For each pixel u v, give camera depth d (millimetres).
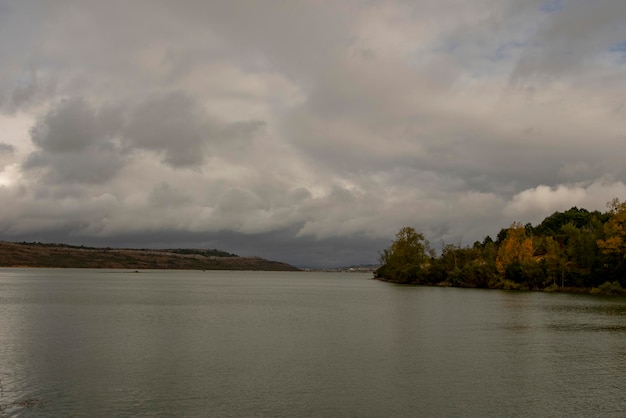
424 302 100438
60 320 64750
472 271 165250
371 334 53562
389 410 27703
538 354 42469
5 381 32656
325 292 145250
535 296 117438
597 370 36750
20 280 193250
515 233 154750
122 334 52594
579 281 132500
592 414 27312
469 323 63562
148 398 29297
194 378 33750
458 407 28266
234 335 52469
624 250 121750
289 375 34719
